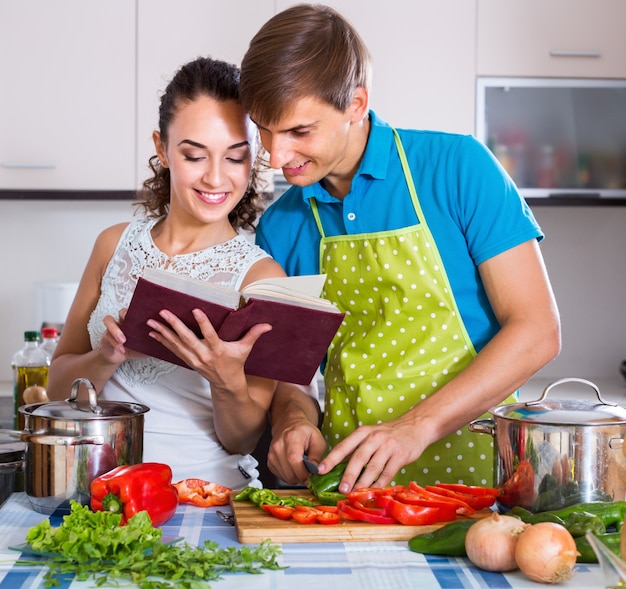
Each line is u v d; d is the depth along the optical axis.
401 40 3.40
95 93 3.40
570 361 3.84
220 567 1.12
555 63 3.42
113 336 1.51
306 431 1.53
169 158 1.61
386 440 1.39
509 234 1.56
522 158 3.44
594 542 0.96
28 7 3.38
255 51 1.42
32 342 2.36
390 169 1.66
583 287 3.84
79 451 1.34
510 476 1.29
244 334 1.44
